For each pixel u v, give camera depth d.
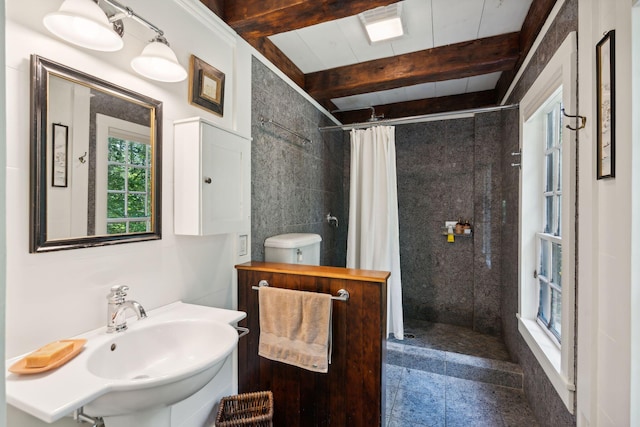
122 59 1.15
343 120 3.48
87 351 0.92
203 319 1.21
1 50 0.32
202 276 1.55
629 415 0.88
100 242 1.07
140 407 0.85
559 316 1.69
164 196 1.33
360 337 1.54
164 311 1.29
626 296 0.89
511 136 2.35
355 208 2.73
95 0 0.98
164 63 1.20
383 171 2.66
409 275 3.26
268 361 1.74
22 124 0.87
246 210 1.71
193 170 1.34
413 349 2.46
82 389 0.73
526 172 2.01
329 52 2.25
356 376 1.55
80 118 1.01
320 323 1.51
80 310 1.02
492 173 2.83
